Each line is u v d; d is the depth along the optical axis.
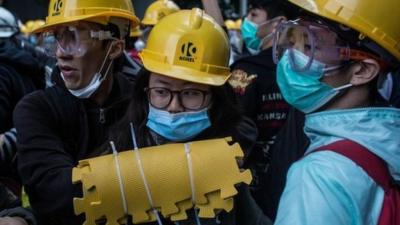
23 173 1.79
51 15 2.06
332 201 1.30
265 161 2.94
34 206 1.79
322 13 1.44
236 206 1.79
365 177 1.34
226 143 1.65
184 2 8.29
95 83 2.02
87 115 2.04
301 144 2.46
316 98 1.49
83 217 1.71
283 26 1.54
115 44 2.10
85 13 2.01
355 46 1.44
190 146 1.64
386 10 1.43
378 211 1.35
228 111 1.83
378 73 1.46
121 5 2.11
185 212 1.61
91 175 1.57
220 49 1.77
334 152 1.36
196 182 1.59
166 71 1.70
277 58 1.60
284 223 1.33
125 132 1.78
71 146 1.98
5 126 2.65
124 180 1.57
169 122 1.72
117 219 1.59
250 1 3.64
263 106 3.04
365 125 1.41
